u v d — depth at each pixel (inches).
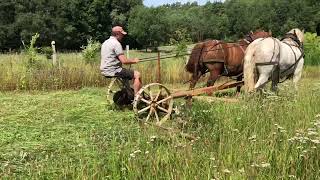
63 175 238.8
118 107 430.3
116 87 585.9
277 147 249.8
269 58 436.5
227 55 495.2
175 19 2945.4
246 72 435.8
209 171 219.9
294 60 458.6
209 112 334.0
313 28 2358.5
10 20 2913.4
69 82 650.2
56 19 2950.3
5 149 307.0
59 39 2987.2
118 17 3203.7
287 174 224.1
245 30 2402.8
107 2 3201.3
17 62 714.2
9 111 432.8
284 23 2377.0
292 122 303.4
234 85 451.5
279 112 326.6
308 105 348.5
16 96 542.6
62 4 2989.7
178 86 694.5
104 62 402.6
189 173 225.0
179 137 299.9
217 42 498.3
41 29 2869.1
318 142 231.9
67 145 313.3
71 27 2987.2
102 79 674.8
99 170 237.0
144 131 304.3
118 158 251.8
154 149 257.9
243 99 376.8
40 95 552.7
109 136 318.7
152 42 3110.2
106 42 403.9
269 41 443.2
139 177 231.9
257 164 224.7
